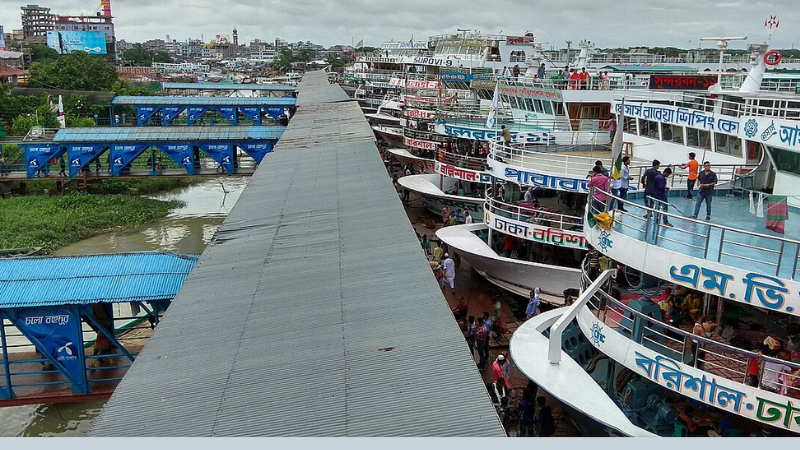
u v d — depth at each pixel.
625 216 16.95
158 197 53.22
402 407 9.99
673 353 14.75
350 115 53.50
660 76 28.28
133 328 21.58
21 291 17.97
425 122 46.66
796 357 13.16
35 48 158.25
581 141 29.56
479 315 25.61
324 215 22.28
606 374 17.67
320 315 13.70
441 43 66.25
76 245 39.19
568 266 25.53
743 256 13.78
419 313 13.39
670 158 23.94
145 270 19.47
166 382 11.43
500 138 30.19
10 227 40.59
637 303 15.68
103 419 10.34
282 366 11.64
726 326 15.58
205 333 13.34
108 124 85.62
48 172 50.12
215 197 53.56
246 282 16.19
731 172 19.91
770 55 21.58
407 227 20.00
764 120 17.59
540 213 25.42
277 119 83.38
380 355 11.68
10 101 77.44
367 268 16.47
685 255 13.52
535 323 17.70
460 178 34.69
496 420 9.53
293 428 9.66
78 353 18.14
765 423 12.52
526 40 58.50
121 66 185.75
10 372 19.42
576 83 31.45
